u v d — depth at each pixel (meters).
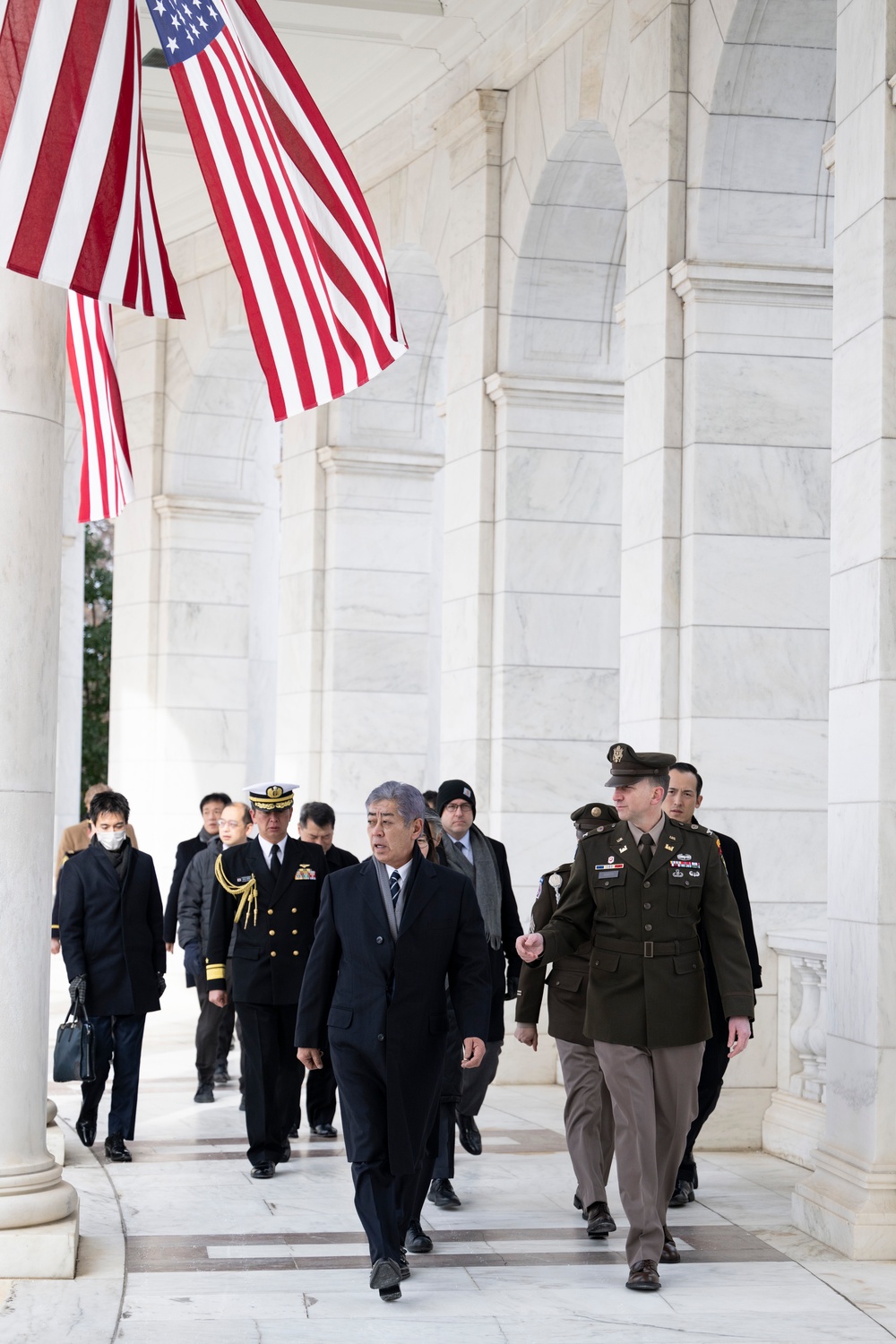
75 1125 13.21
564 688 18.02
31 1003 9.08
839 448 10.77
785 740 14.09
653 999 9.28
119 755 28.17
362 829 22.39
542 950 9.66
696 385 14.06
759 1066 13.48
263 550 29.45
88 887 12.53
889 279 10.21
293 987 11.94
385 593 22.62
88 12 8.28
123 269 8.30
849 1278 9.38
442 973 9.25
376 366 9.53
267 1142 11.91
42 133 8.13
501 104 18.17
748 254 14.15
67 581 32.75
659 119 14.47
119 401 11.75
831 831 10.71
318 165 9.68
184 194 24.84
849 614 10.55
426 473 22.78
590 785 18.03
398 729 22.67
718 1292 9.08
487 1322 8.47
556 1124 14.48
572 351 18.03
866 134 10.49
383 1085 9.12
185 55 9.66
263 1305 8.70
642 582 14.64
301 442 23.28
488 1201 11.26
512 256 17.84
